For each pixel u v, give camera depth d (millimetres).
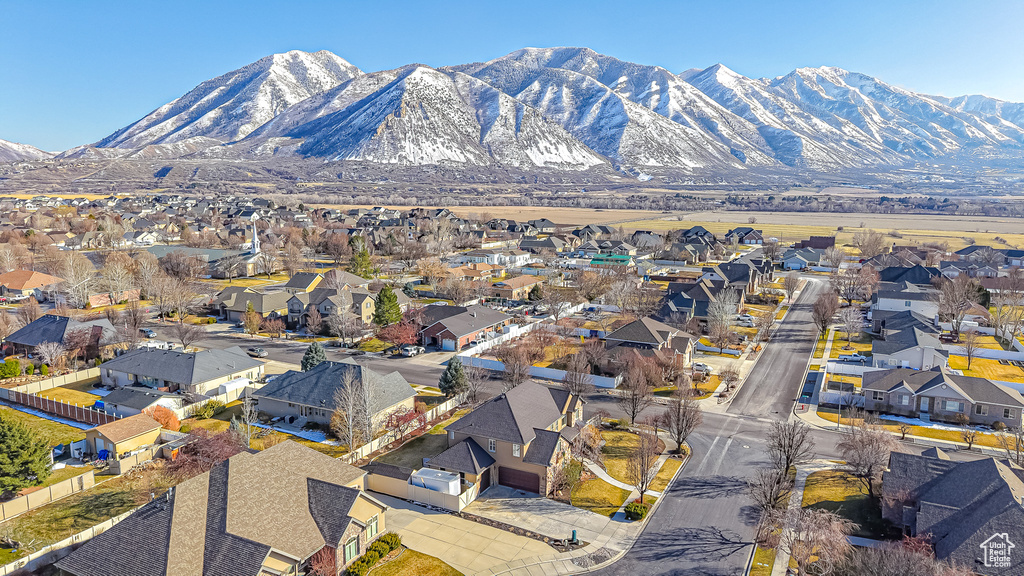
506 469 54656
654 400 75688
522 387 61656
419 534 46562
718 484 54688
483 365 88500
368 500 43969
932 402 69750
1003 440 60438
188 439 60125
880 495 49156
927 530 41812
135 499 51031
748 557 43812
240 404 73375
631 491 53625
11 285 129125
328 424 66438
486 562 43000
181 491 40000
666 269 173875
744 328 111000
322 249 198250
